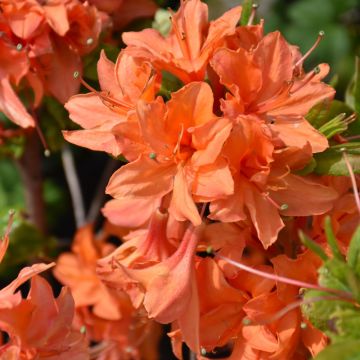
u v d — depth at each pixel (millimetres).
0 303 528
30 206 763
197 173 518
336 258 492
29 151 745
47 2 610
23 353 534
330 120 567
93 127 552
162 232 537
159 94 583
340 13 898
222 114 548
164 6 739
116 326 706
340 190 546
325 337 525
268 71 544
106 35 638
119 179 520
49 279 803
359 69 629
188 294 519
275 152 524
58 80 620
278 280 525
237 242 537
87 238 715
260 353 534
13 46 608
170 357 828
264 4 924
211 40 547
